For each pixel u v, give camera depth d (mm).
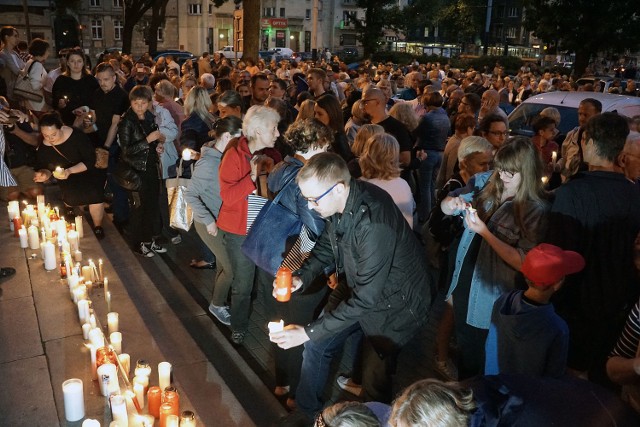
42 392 3533
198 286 5562
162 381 3523
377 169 3766
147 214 6090
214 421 3424
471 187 3666
